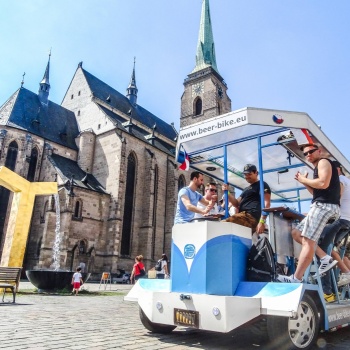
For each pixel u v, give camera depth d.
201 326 5.10
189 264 5.57
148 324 6.40
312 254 5.47
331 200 5.70
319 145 7.03
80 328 6.85
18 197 18.97
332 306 5.98
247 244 5.94
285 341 4.92
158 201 51.31
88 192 41.53
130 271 43.78
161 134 63.25
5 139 41.91
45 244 36.53
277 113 6.50
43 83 53.16
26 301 12.82
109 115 52.34
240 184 10.88
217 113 65.19
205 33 74.56
